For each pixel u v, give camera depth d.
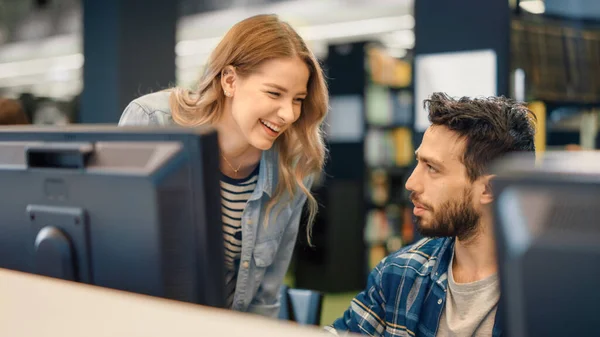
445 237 1.26
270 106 1.39
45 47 10.56
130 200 0.88
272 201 1.55
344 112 5.91
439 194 1.17
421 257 1.33
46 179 0.96
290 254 1.67
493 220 0.61
